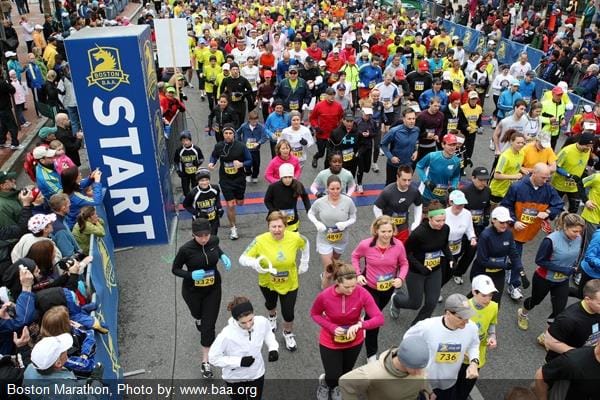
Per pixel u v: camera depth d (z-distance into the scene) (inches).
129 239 337.7
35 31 766.5
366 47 641.0
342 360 194.9
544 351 244.1
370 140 389.1
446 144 293.0
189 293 218.4
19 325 178.2
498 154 392.8
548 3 1088.2
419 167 310.5
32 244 204.8
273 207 277.1
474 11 1153.4
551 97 450.3
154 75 340.2
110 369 200.8
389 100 486.9
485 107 671.8
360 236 351.6
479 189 276.7
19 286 199.0
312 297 285.0
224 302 277.9
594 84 576.1
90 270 212.7
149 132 312.0
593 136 306.8
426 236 221.6
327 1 1299.2
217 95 557.3
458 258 268.7
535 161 321.1
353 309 186.5
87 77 296.5
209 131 518.0
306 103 498.9
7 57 585.3
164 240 342.0
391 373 145.6
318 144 442.6
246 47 662.5
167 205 348.2
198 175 285.4
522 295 286.4
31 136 518.3
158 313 269.7
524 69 593.9
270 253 219.6
